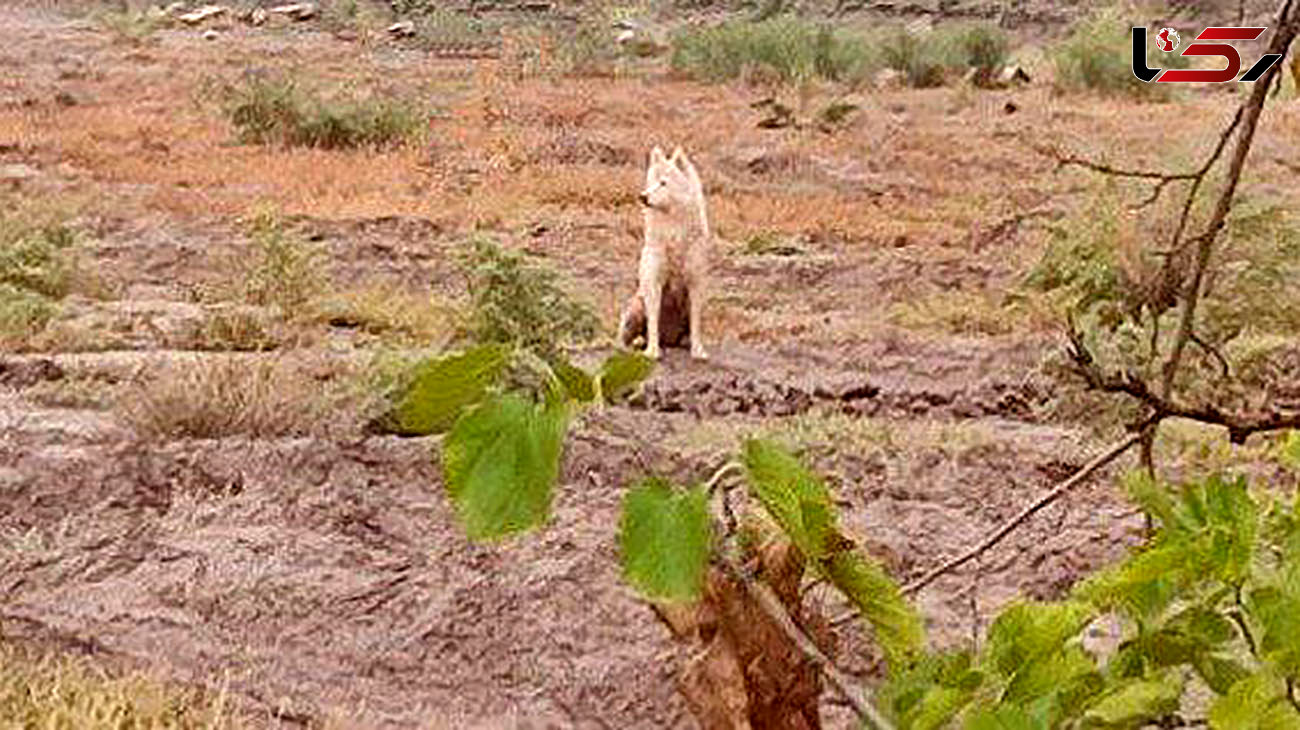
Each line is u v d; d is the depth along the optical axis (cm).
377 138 4100
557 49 6106
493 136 4234
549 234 2956
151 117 4438
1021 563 1087
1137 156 3709
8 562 1070
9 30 6962
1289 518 278
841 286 2544
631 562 226
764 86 5828
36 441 1300
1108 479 1279
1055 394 1542
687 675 294
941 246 2870
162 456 1210
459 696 945
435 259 2631
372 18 7319
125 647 962
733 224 3098
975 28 6109
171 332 1919
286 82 4253
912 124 4625
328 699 919
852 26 7631
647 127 4569
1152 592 271
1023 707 257
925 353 1955
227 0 8206
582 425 254
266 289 2081
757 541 291
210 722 834
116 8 7856
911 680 272
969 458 1327
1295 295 1722
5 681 837
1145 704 264
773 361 1931
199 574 1063
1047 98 5378
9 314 1881
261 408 1309
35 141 3803
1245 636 263
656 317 1931
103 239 2722
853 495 1245
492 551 1088
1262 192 2675
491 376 223
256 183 3422
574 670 966
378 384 1342
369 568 1076
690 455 1272
